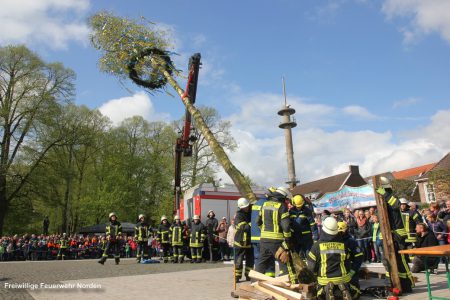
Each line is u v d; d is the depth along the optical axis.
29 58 30.58
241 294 6.12
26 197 32.50
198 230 15.70
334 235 5.76
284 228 6.44
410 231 9.38
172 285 8.77
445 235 11.12
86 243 26.11
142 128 44.03
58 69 31.48
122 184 40.25
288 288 6.23
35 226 40.06
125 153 42.19
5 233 36.03
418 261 9.55
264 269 6.80
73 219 41.41
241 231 8.62
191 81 14.91
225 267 13.16
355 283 6.06
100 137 39.19
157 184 43.06
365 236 12.80
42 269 13.46
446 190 27.19
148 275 10.90
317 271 5.83
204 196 16.92
